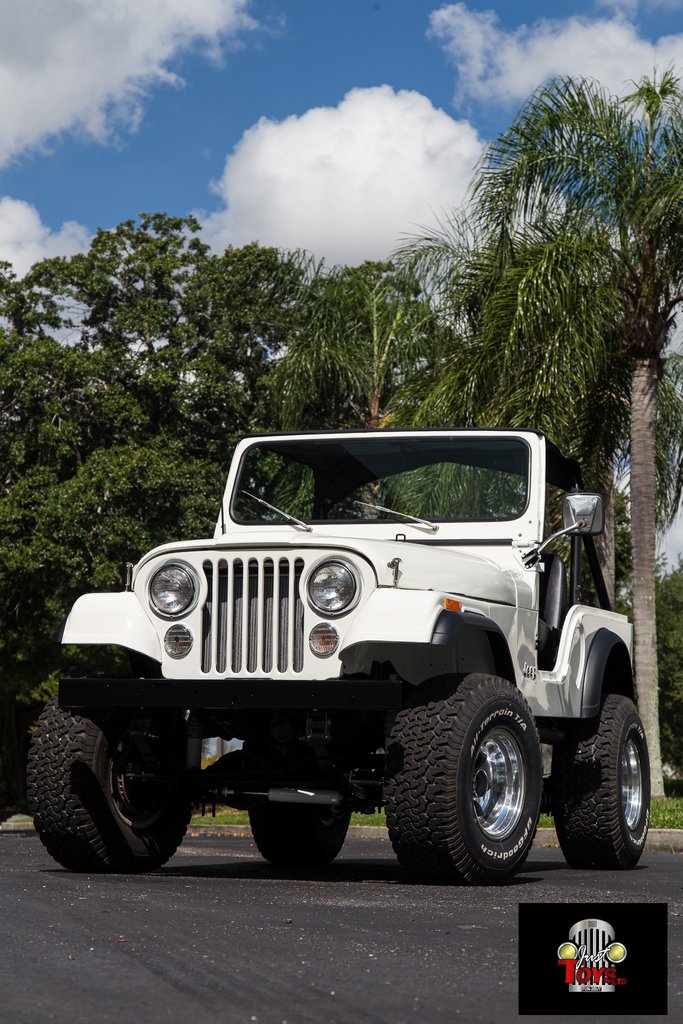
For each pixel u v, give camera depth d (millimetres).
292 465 7699
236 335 29625
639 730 8117
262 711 6500
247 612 6062
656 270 16781
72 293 30297
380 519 7426
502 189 16906
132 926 4312
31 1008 3098
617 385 18156
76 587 26562
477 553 7184
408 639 5746
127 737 6449
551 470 7926
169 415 28922
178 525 26406
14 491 26078
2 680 29875
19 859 8375
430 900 5234
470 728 5898
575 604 7902
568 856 7930
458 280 17922
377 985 3432
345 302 23891
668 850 11570
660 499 18688
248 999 3240
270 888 5656
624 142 16625
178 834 6762
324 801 6230
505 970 3646
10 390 27672
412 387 19703
